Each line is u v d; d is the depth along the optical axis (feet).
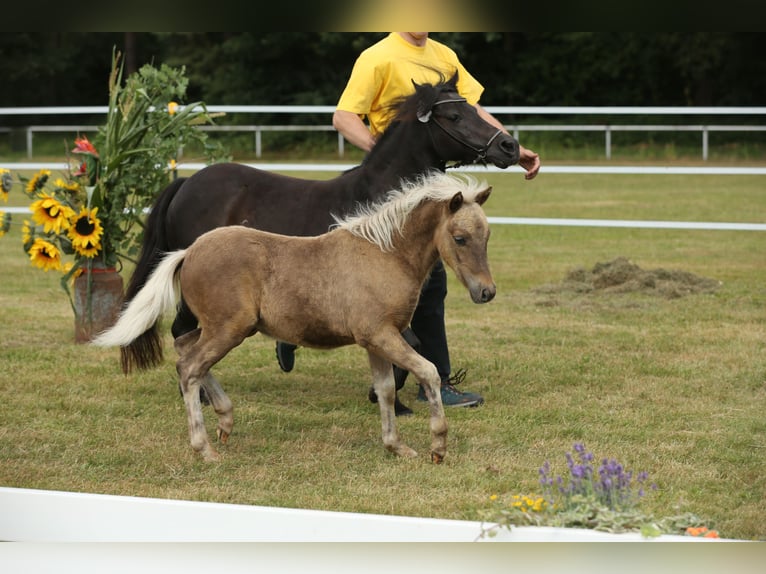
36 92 146.30
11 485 19.45
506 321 36.09
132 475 20.21
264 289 20.31
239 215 25.07
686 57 127.34
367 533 15.14
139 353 22.22
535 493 18.97
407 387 28.07
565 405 25.49
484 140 23.57
